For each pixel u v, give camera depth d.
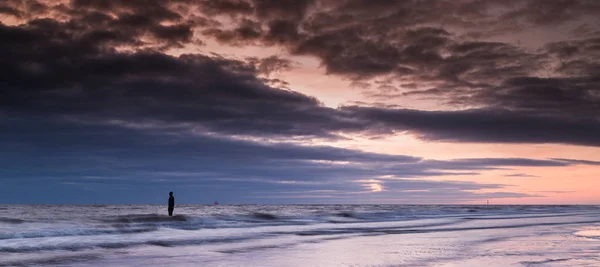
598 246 20.39
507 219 51.44
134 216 36.97
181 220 35.56
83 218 34.03
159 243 21.75
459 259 16.23
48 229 25.34
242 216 43.06
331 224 39.38
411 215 63.03
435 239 24.62
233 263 15.52
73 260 16.16
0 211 67.69
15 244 19.94
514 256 16.83
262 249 19.83
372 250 19.33
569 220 48.09
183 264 15.30
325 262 15.65
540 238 24.86
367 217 54.94
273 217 46.06
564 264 14.58
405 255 17.48
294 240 24.08
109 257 17.03
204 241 23.09
